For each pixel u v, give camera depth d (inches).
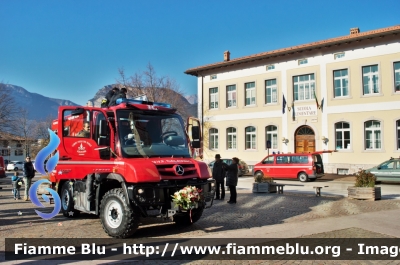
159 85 1542.8
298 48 1142.3
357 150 1043.9
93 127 354.9
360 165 1034.1
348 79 1067.9
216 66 1371.8
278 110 1219.9
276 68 1230.9
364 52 1039.0
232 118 1348.4
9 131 1446.9
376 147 1023.0
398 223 359.3
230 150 1348.4
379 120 1007.0
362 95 1039.6
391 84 991.0
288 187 791.1
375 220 375.2
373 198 536.7
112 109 336.8
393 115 984.9
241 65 1326.3
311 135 1152.2
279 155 991.6
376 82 1026.7
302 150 1168.8
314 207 480.7
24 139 2333.9
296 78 1189.7
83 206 366.6
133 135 330.6
